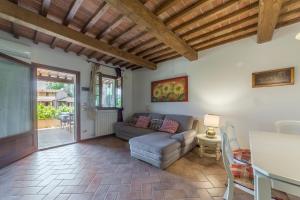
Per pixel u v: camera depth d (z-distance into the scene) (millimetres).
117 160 2828
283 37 2559
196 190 1898
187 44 3205
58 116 7164
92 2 2076
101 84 4574
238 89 3068
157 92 4680
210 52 3508
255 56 2854
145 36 3008
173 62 4293
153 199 1725
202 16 2271
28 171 2355
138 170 2430
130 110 5504
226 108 3240
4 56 2516
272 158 998
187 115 3801
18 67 2953
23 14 2043
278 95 2602
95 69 4379
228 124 2285
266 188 846
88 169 2447
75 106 4047
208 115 3078
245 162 1622
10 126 2748
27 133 3018
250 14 2256
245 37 2973
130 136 4105
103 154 3145
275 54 2637
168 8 2055
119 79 5090
